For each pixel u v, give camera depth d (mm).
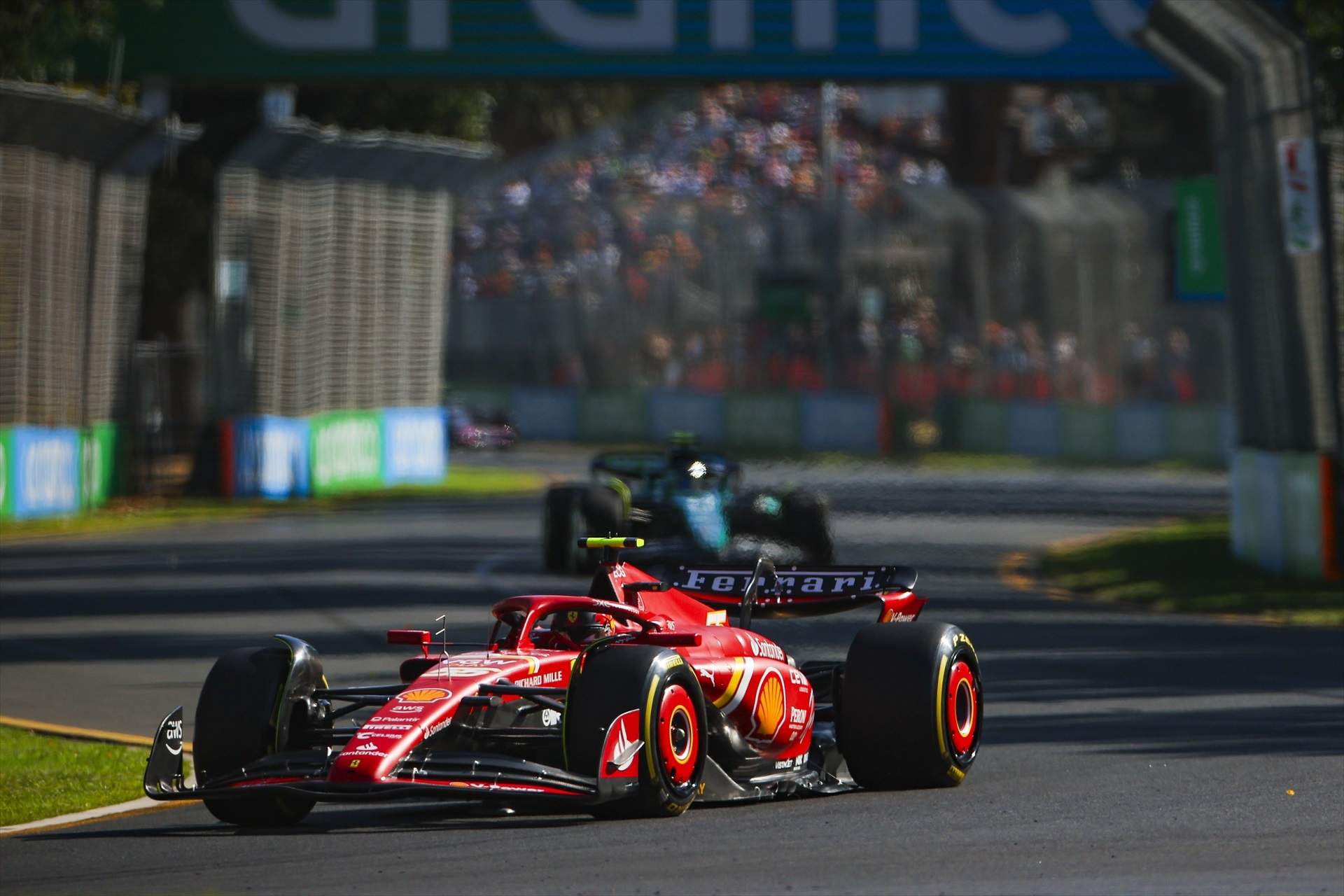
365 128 143375
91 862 26219
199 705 28016
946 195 184625
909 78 100625
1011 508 118125
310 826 28734
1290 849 25016
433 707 26391
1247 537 78000
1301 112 72562
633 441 197750
